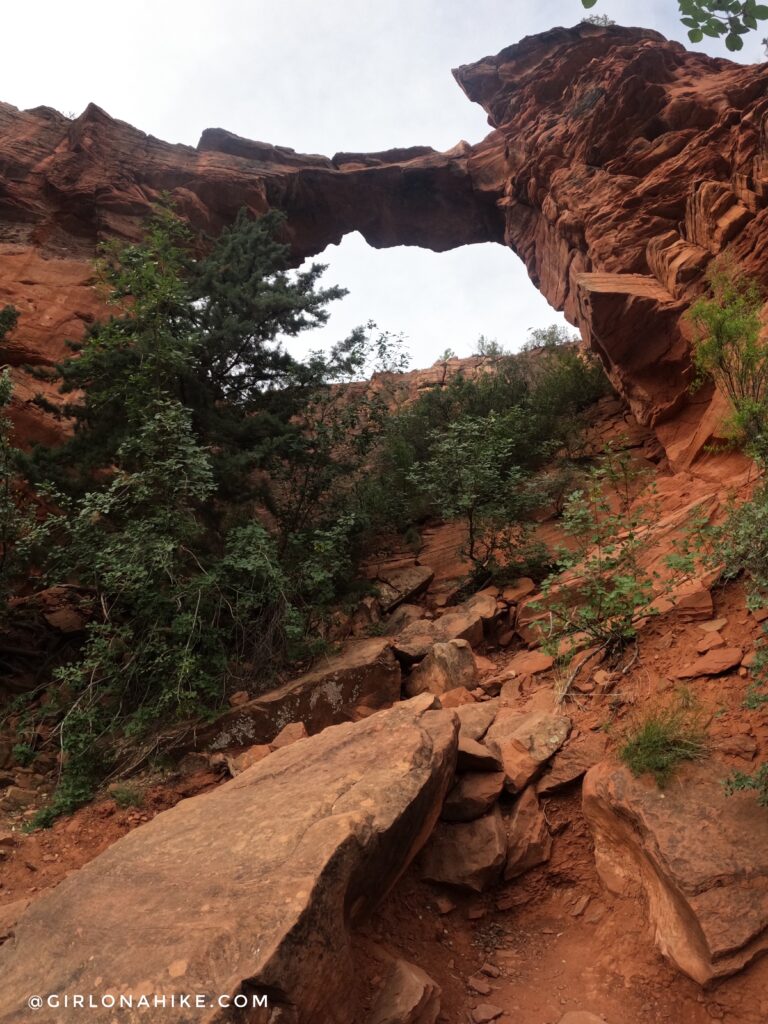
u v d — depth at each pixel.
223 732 6.72
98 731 6.91
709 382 10.59
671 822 3.97
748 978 3.30
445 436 9.86
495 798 4.77
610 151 16.88
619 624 6.14
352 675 7.00
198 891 3.31
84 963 2.99
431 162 23.69
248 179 20.73
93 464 9.62
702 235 12.41
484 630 7.95
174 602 7.46
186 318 10.71
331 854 3.28
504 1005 3.69
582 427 13.44
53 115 19.38
